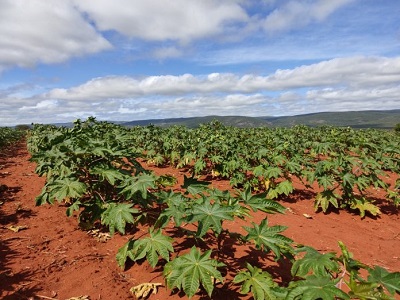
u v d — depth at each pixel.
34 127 18.55
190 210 3.14
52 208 5.79
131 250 3.66
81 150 4.77
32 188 7.40
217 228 2.88
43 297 3.11
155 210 5.07
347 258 2.43
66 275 3.53
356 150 9.80
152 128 14.27
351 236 5.32
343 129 17.41
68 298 3.11
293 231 5.32
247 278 2.96
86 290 3.25
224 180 8.96
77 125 9.62
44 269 3.62
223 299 3.15
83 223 4.82
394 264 4.40
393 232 5.67
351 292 2.14
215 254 4.05
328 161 6.53
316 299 2.15
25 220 5.14
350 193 6.35
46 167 6.01
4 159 13.07
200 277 2.74
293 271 2.62
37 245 4.21
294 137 15.59
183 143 11.10
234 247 4.30
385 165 9.78
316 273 2.39
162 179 5.29
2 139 18.67
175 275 2.81
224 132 15.22
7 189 7.15
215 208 3.10
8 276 3.42
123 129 14.54
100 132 9.69
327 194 6.37
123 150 5.25
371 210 6.16
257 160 9.52
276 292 2.35
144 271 3.67
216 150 10.18
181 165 10.15
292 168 7.39
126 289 3.32
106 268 3.72
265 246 3.08
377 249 4.88
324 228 5.61
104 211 4.50
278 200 7.25
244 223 5.40
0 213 5.44
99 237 4.57
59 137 5.36
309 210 6.64
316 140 16.02
